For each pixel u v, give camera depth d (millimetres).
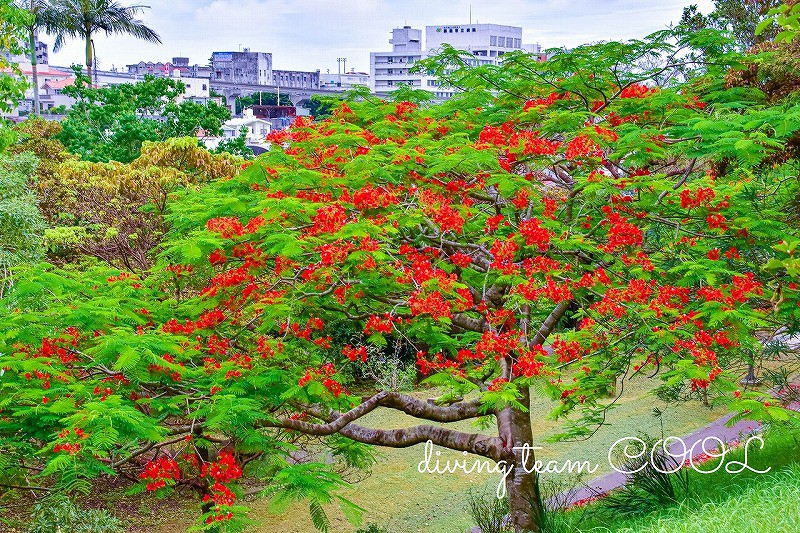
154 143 21578
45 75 107812
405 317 11062
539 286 9273
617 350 9789
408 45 119500
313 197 10070
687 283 9586
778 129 8641
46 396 7410
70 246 18578
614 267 10414
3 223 15844
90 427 6645
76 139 29953
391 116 12391
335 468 16703
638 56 12445
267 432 10445
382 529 13820
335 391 9047
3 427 7371
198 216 9594
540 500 11039
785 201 10891
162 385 8609
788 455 11312
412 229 10555
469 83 13188
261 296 9328
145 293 9867
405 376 21672
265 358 9086
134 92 32938
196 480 10922
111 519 10898
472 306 9688
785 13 3984
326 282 9148
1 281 10062
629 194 10578
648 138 10188
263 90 123688
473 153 9773
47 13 41375
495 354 9367
